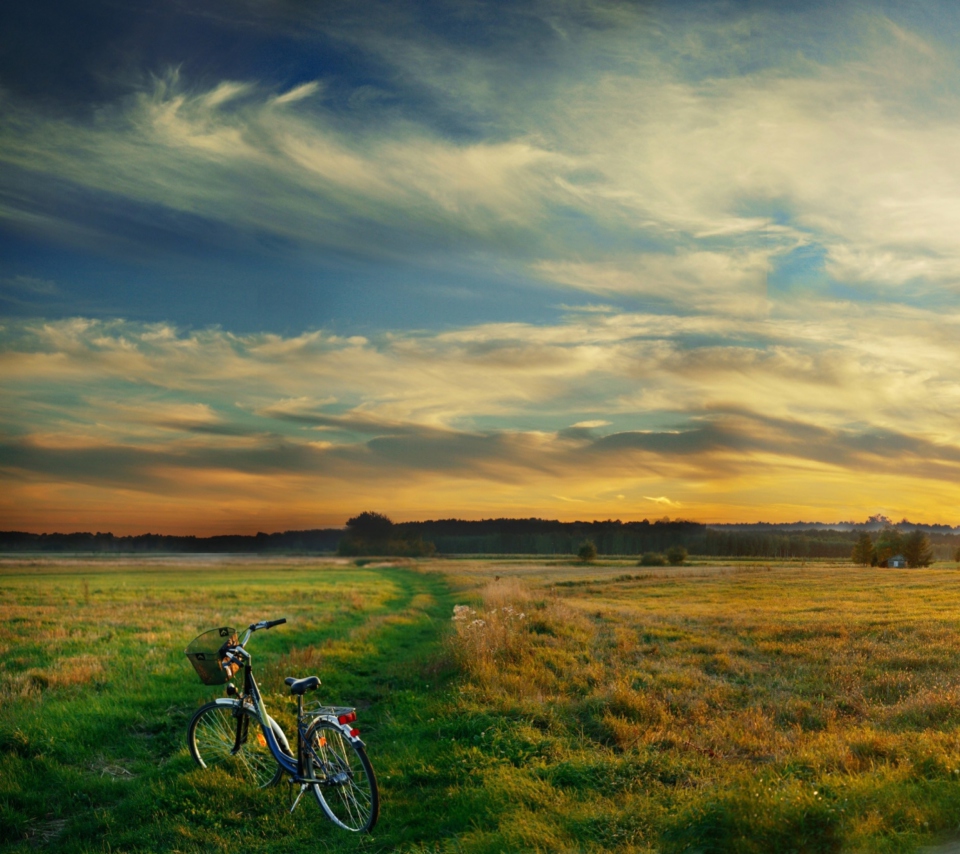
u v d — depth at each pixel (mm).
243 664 7598
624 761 7527
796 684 13070
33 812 7043
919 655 15758
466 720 9359
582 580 53000
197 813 6812
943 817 5141
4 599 31656
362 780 6637
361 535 91750
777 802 5371
